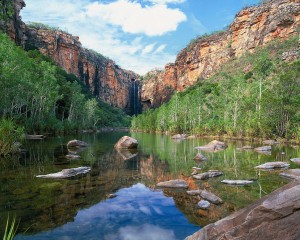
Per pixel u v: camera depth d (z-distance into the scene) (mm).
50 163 17375
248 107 50312
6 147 20250
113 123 134625
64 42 153750
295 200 4465
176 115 76812
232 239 4543
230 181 12539
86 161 19062
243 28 128625
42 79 52594
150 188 11891
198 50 156750
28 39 135375
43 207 8852
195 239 5285
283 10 109625
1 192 10414
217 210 8789
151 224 7656
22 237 6602
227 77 86125
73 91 79750
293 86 40375
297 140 36219
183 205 9414
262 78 53094
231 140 45406
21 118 46344
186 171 15969
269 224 4477
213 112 66750
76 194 10500
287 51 81625
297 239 4238
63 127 58281
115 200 9969
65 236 6738
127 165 18094
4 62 38281
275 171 15516
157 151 27406
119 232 7078
